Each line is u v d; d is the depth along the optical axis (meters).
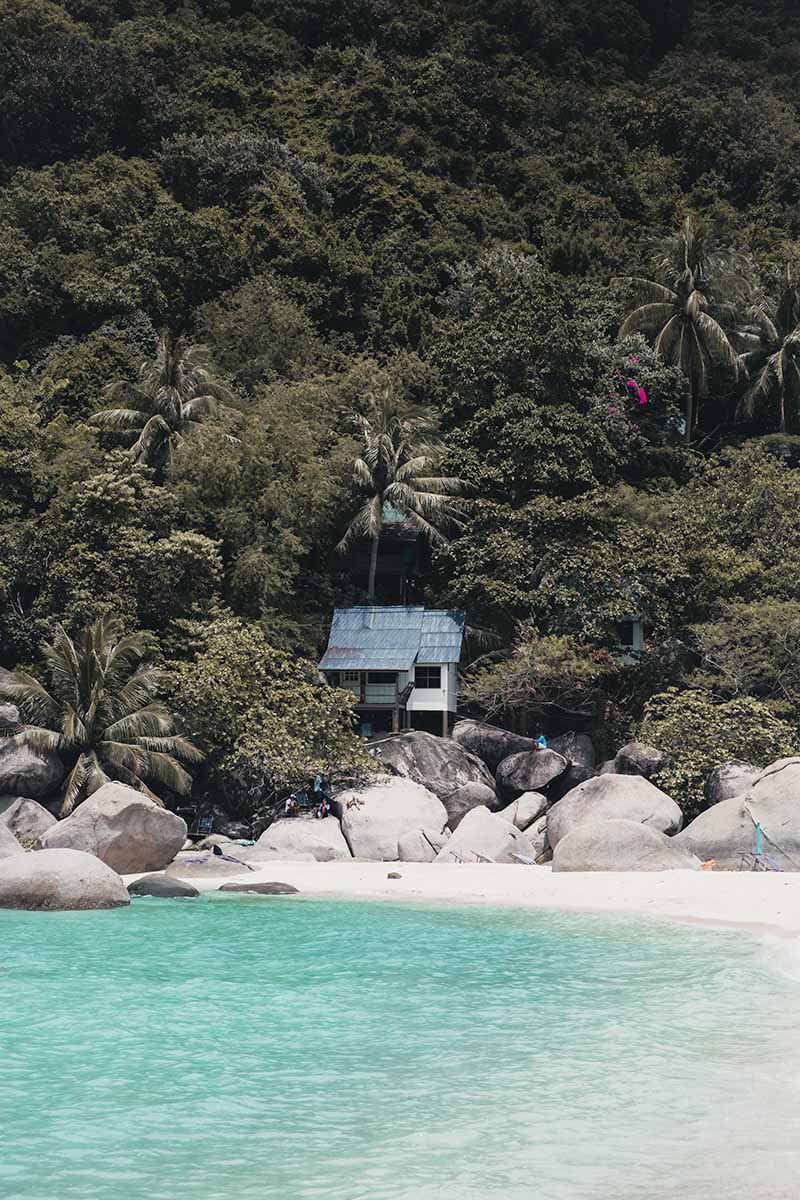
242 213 80.75
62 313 71.94
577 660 46.94
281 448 54.72
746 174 98.75
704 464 61.50
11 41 93.56
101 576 47.31
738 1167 8.38
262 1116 10.12
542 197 92.00
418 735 45.97
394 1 115.06
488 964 18.38
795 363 68.69
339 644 51.72
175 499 50.94
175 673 44.19
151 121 91.62
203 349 63.84
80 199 77.44
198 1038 13.20
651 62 126.56
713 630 47.12
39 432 54.28
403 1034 13.35
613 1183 8.12
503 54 113.56
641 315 68.12
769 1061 11.77
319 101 97.88
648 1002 15.19
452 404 58.91
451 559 55.62
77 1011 14.73
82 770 39.72
